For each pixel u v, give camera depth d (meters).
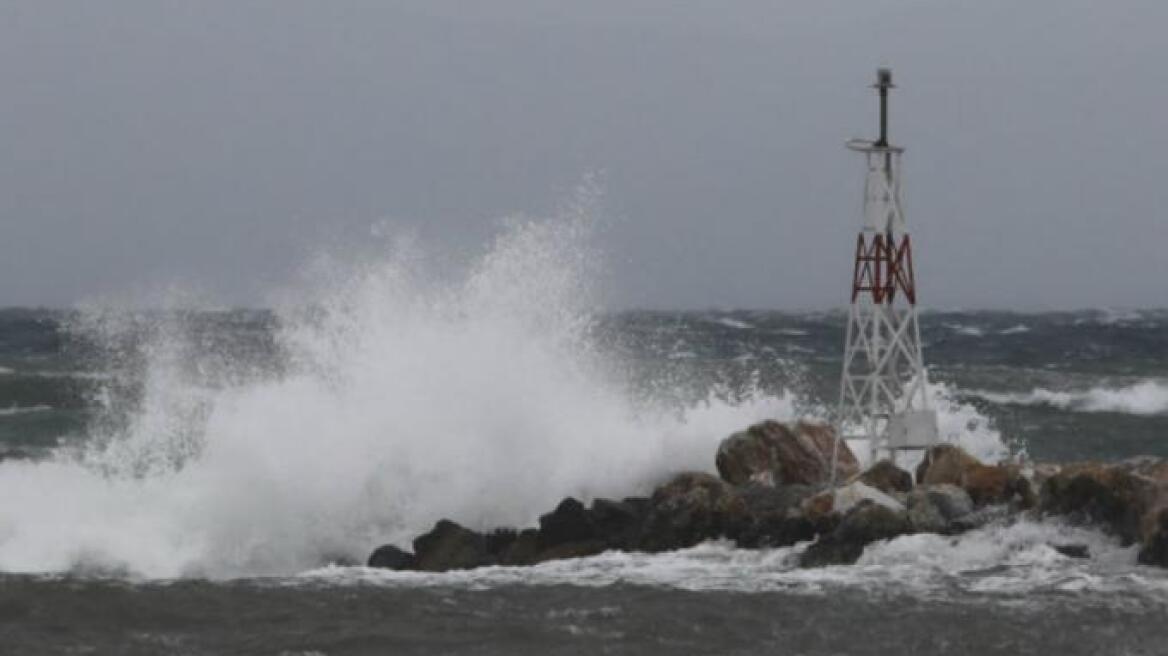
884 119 79.81
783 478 79.38
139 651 54.12
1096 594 60.66
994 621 57.09
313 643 54.91
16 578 64.50
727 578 65.06
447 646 54.53
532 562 74.31
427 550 76.12
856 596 60.91
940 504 70.50
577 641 55.06
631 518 74.94
